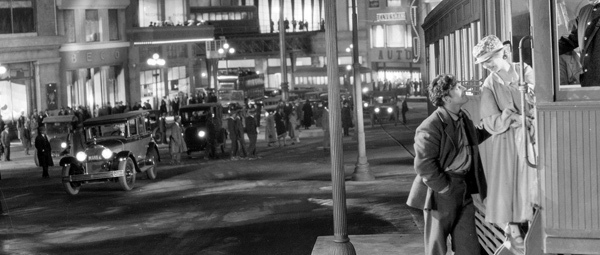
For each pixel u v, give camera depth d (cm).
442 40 1538
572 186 675
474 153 814
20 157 4253
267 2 12112
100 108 5856
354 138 4472
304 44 9812
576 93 675
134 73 6981
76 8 6034
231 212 2116
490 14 1005
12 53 5244
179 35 7381
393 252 1390
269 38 9606
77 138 3011
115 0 6600
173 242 1730
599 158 668
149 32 7044
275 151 4053
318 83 8894
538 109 682
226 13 10006
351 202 2128
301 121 5588
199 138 3803
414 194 839
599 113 667
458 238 816
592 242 672
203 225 1934
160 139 4894
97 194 2641
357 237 1569
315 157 3594
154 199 2459
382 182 2522
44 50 5550
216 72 7544
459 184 802
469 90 1152
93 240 1808
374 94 5538
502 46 824
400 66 8969
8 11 5316
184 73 8244
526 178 805
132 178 2736
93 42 6303
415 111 6850
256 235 1753
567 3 739
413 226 1730
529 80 832
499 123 813
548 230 684
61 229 1980
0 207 2278
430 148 790
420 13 2539
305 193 2408
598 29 690
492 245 962
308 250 1554
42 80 5566
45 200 2541
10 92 5312
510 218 816
